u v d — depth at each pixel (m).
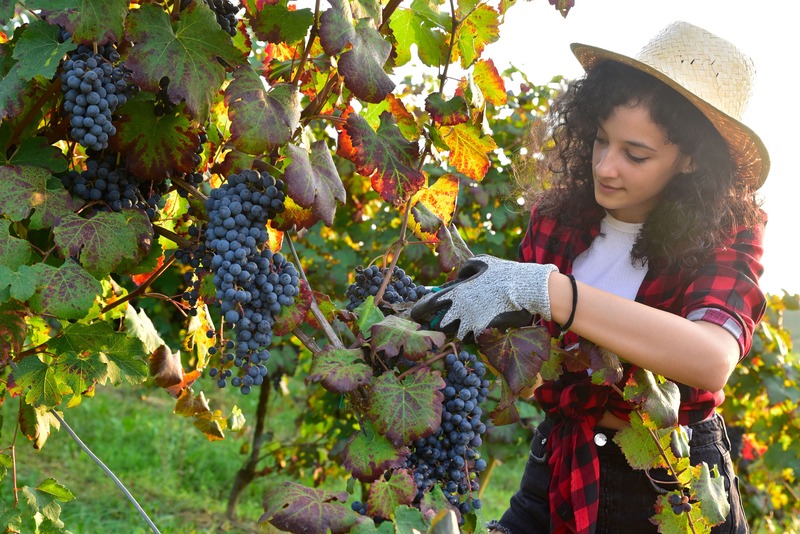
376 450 1.46
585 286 1.60
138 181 1.65
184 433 6.25
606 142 1.93
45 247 1.68
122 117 1.56
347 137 1.86
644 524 2.10
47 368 1.63
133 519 4.70
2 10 1.39
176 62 1.46
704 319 1.75
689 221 1.88
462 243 2.09
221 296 1.43
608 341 1.58
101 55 1.48
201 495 5.50
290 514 1.35
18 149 1.55
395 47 1.93
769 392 4.57
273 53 2.13
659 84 1.83
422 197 2.04
